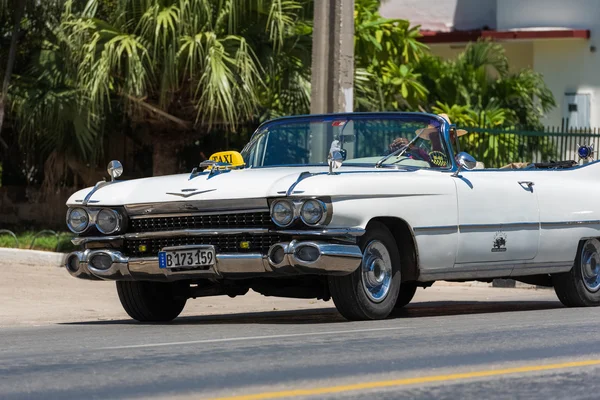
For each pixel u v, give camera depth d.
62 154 36.66
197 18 31.97
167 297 18.30
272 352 12.30
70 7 33.38
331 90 25.53
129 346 13.14
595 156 34.34
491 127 39.09
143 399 9.42
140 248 16.67
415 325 15.55
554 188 19.39
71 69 34.09
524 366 11.27
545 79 49.62
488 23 51.88
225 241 16.08
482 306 21.84
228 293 17.91
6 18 36.44
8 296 23.58
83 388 10.04
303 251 15.46
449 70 42.66
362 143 18.33
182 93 33.16
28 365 11.59
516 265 18.64
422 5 52.97
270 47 33.59
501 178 18.62
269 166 18.59
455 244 17.44
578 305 20.31
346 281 16.12
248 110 32.44
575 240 19.67
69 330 16.23
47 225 39.06
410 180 16.89
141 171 39.12
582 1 48.75
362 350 12.46
